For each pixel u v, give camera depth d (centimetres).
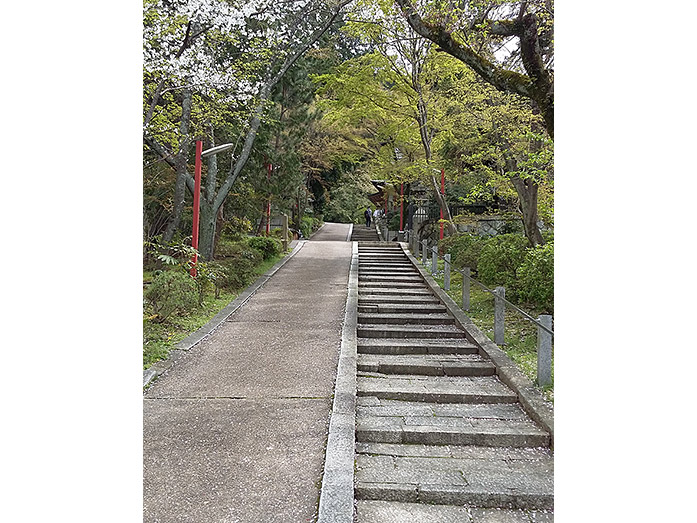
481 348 689
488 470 393
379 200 2981
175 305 775
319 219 2980
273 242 1508
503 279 911
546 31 728
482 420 484
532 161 827
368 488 360
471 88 1232
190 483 348
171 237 1170
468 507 352
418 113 1461
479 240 1208
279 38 1197
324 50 1873
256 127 1269
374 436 450
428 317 857
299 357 639
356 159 2250
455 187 1756
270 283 1183
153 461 377
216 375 574
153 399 502
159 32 912
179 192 1176
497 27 636
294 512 318
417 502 356
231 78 1025
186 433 425
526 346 696
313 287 1131
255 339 722
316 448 400
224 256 1323
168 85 1009
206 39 1066
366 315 866
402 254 1606
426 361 654
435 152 1623
